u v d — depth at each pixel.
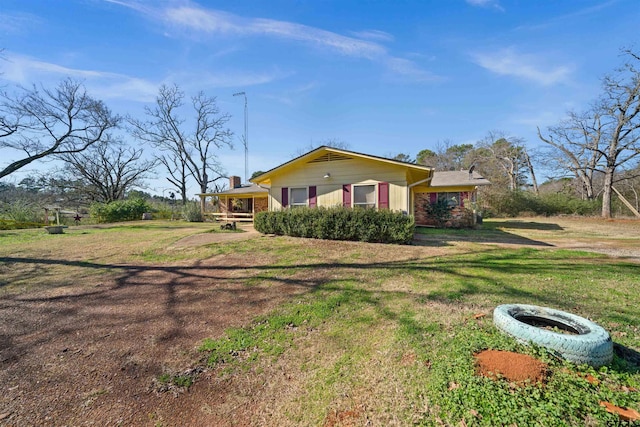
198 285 4.81
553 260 5.99
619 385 1.89
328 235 8.84
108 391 2.21
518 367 1.98
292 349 2.73
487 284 4.38
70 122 21.59
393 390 2.05
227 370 2.45
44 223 19.56
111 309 3.87
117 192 30.31
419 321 3.13
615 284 4.28
